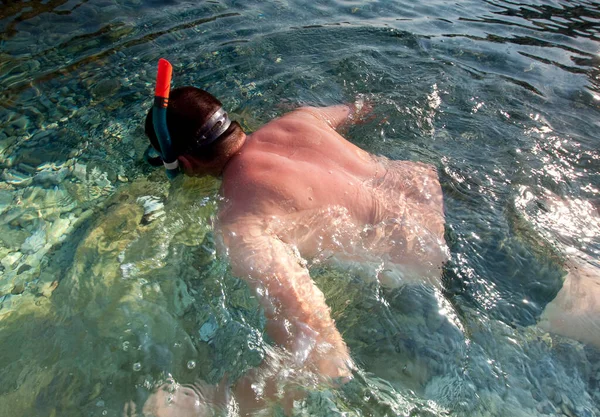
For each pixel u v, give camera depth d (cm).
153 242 199
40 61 336
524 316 170
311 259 181
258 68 327
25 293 183
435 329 166
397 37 379
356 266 183
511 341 163
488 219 201
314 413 146
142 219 211
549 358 158
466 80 321
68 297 181
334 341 160
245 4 432
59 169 244
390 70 328
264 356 159
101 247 200
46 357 161
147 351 162
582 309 169
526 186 221
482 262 185
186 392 151
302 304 163
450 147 248
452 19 434
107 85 311
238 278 170
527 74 339
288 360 157
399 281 180
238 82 310
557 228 199
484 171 229
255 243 171
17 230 211
